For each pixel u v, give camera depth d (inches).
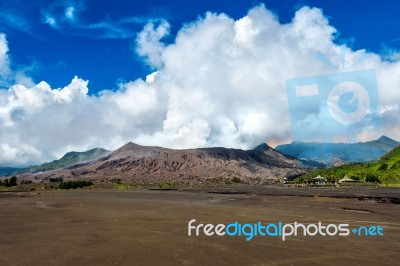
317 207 1524.4
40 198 2384.4
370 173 6333.7
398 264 534.0
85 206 1585.9
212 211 1330.0
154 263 532.7
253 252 601.9
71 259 554.6
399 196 2340.1
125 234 781.3
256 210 1375.5
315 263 536.7
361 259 560.1
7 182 6146.7
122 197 2559.1
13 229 862.5
